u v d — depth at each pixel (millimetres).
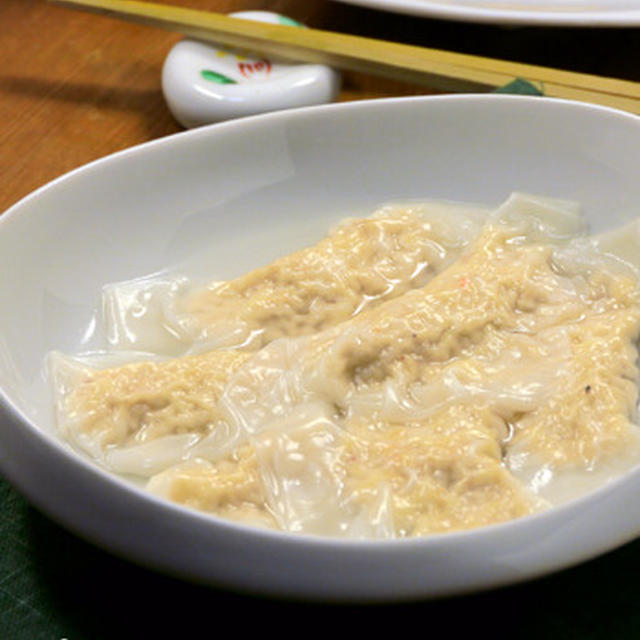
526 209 514
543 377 464
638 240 500
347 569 391
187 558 398
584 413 455
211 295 498
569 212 513
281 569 393
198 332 489
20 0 646
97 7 605
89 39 629
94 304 496
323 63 584
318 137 520
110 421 463
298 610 420
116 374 471
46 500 412
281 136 518
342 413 465
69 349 486
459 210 521
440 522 431
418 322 477
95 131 590
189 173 512
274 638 417
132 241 505
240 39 589
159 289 501
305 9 630
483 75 567
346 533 433
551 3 592
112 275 501
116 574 429
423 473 440
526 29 609
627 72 595
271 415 464
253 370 472
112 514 402
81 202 497
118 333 491
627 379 466
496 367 471
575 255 501
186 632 419
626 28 599
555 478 446
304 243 518
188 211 513
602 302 491
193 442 461
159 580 427
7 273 477
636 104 553
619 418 454
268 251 516
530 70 567
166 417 464
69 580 430
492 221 513
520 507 432
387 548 390
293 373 470
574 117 512
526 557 396
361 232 510
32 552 436
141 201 507
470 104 518
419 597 394
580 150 514
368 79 601
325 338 477
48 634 422
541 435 453
